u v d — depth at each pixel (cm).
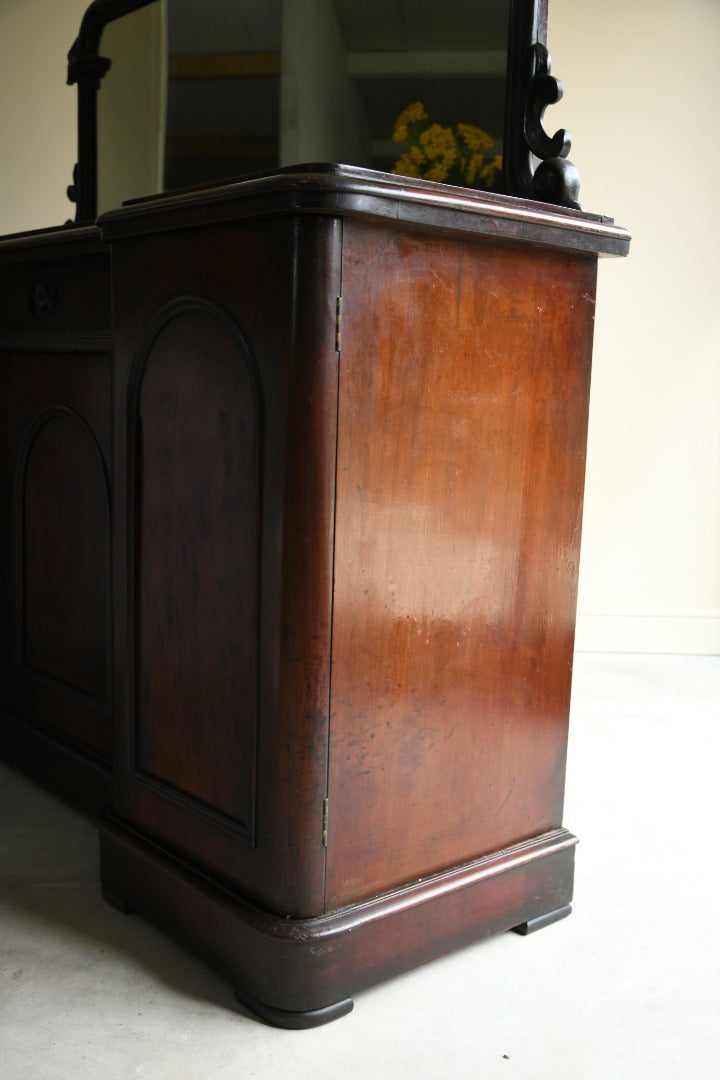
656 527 392
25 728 249
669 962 177
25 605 247
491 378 164
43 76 362
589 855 217
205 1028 155
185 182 266
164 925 177
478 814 175
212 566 161
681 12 366
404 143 210
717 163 374
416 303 151
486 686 172
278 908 156
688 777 264
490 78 193
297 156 238
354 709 154
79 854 212
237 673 159
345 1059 149
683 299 380
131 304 173
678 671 370
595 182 374
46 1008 159
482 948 180
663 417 386
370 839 160
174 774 175
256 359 148
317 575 147
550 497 177
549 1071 147
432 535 160
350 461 147
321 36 225
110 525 211
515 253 163
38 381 231
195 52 257
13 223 370
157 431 171
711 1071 148
